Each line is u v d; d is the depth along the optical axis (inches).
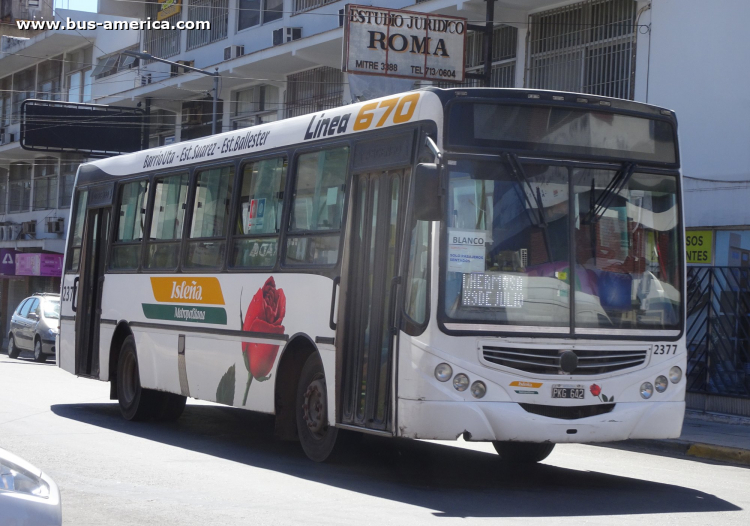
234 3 1151.6
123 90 1380.4
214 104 1037.8
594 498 336.2
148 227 524.7
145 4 1358.3
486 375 326.6
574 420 331.9
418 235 335.6
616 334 341.7
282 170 421.1
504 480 369.4
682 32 655.8
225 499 316.5
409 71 748.0
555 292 336.5
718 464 475.2
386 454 426.9
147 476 357.7
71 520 281.9
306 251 395.5
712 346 623.5
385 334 347.6
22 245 1579.7
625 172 350.0
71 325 596.4
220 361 447.2
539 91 344.5
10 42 1644.9
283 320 402.3
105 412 573.9
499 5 763.4
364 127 372.8
